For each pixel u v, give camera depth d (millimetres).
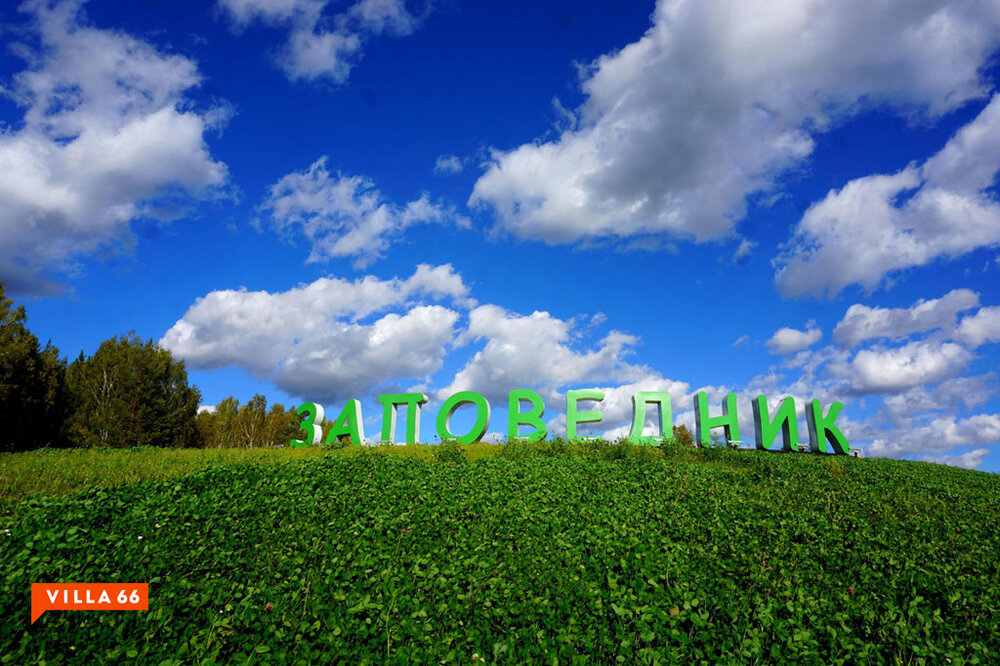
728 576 7934
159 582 7363
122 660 5602
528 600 7168
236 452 20078
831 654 5930
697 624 6168
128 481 13125
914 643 6105
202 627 6352
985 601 7199
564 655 5906
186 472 14445
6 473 13789
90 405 32906
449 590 7402
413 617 6641
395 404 25297
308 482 12414
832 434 25281
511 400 24062
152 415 33938
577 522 10125
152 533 9031
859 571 8211
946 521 11477
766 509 11516
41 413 26297
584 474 14305
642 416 24078
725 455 20297
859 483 16516
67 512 9602
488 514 10500
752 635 6043
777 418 25578
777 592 7371
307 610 6859
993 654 5984
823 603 6980
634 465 16000
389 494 11656
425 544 9078
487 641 6289
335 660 5816
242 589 7277
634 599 6961
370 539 9195
